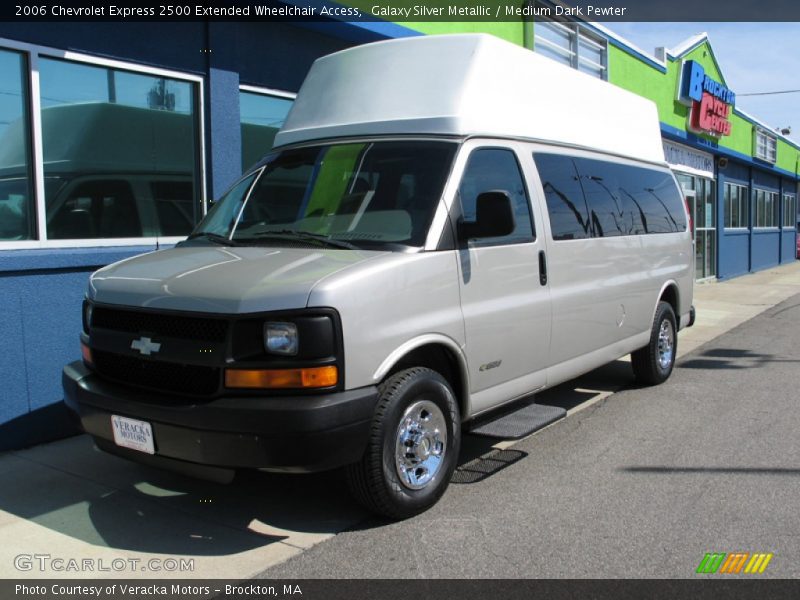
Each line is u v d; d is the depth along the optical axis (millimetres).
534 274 5297
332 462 3814
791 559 3881
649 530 4238
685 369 8883
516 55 5570
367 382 3961
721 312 14359
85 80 6156
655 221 7523
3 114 5652
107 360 4340
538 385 5469
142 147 6633
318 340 3754
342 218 4707
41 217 5871
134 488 4910
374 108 5211
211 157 7102
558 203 5707
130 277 4359
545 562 3863
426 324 4305
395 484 4195
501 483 4984
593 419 6621
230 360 3777
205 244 4926
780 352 9969
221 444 3742
